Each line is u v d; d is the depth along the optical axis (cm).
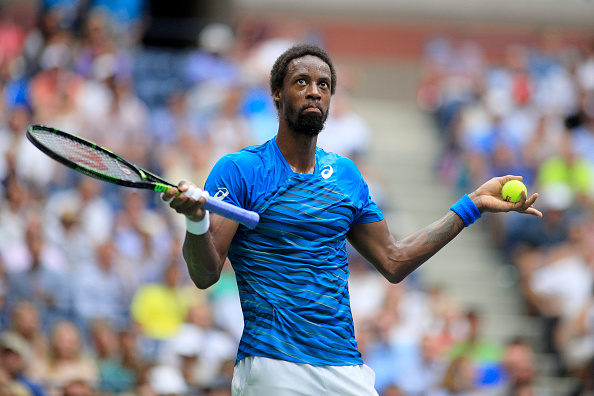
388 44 5919
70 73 4262
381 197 4312
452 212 1388
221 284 3456
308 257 1245
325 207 1273
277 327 1219
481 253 4278
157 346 3108
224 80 4556
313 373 1212
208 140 4184
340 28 5884
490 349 3422
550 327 3662
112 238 3525
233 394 1253
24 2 5019
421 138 5050
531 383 3108
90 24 4422
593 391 3275
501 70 5384
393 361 3228
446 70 5472
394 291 3497
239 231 1270
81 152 1240
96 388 2869
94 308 3231
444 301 3628
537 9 6128
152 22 4731
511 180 1391
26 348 2855
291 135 1299
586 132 5025
